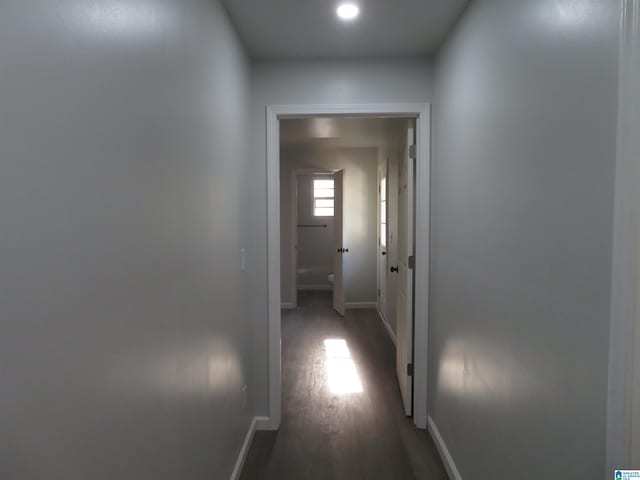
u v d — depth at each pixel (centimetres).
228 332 206
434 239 269
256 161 273
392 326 477
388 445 260
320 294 739
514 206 147
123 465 97
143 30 107
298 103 271
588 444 103
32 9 66
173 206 129
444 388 244
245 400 250
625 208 89
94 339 84
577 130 107
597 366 99
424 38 242
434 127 267
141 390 106
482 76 180
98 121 86
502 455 158
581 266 106
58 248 73
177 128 133
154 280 114
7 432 62
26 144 65
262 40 241
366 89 270
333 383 354
